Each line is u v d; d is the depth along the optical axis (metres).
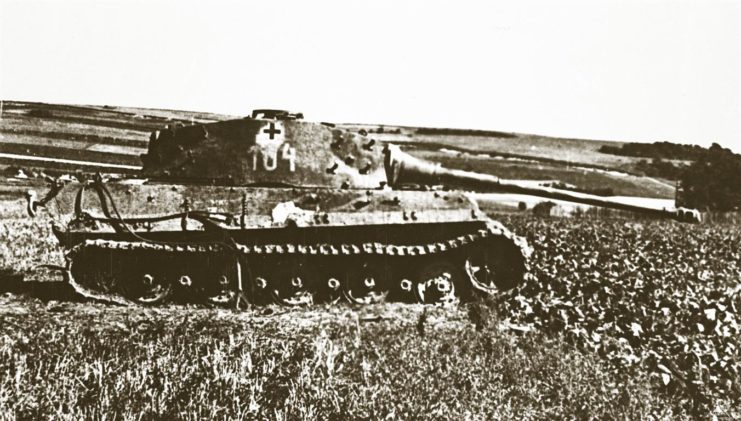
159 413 9.74
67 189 16.50
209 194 16.98
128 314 15.95
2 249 22.88
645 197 54.06
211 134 18.22
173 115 59.00
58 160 45.28
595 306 17.39
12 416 9.35
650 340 14.75
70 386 10.49
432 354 13.17
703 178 45.34
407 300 18.14
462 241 17.52
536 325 15.98
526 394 11.54
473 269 18.03
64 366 11.29
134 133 52.94
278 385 10.80
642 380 12.58
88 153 47.19
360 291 17.95
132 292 17.11
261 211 17.02
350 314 16.78
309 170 18.05
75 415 9.59
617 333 15.12
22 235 25.56
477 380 11.93
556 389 11.88
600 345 14.12
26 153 45.84
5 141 47.62
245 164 17.81
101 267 16.91
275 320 15.87
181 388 10.45
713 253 29.95
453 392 11.35
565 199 18.86
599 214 47.25
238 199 17.03
